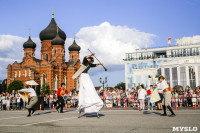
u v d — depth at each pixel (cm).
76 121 848
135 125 690
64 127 686
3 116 1255
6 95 2556
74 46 10169
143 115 1073
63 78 9219
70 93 2797
